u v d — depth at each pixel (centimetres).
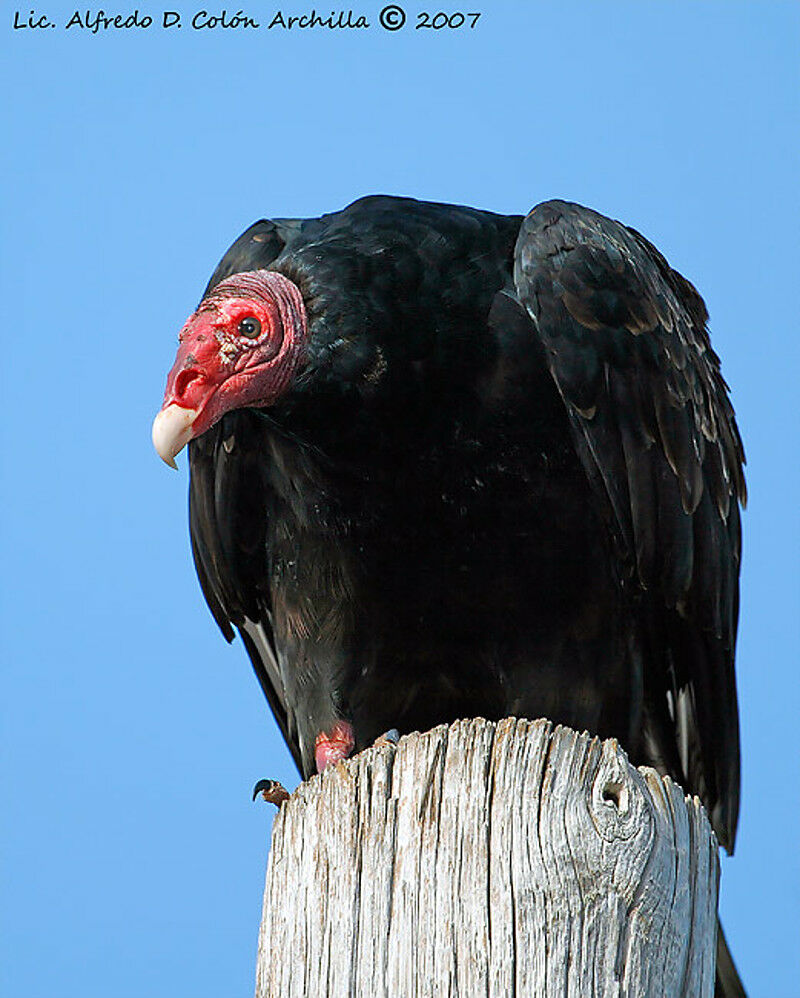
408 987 511
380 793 539
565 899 509
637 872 513
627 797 521
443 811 525
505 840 516
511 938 505
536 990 500
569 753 525
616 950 506
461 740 534
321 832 548
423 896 518
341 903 532
